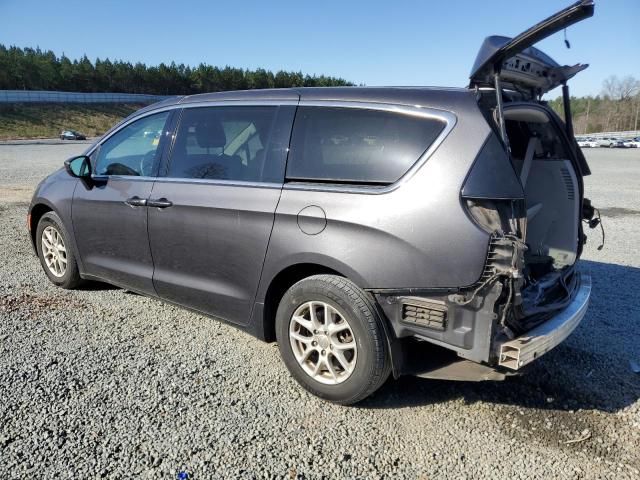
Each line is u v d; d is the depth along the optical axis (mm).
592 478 2549
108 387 3242
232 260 3455
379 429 2908
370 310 2861
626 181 17812
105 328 4164
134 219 4078
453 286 2654
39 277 5457
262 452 2672
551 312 3021
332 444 2758
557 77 3459
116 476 2457
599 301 5145
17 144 43219
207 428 2855
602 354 3947
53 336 3975
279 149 3336
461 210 2654
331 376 3107
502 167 2680
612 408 3191
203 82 113312
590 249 7410
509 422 3016
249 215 3320
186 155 3857
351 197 2953
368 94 3125
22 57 99562
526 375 3586
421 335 2789
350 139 3078
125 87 108250
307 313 3189
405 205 2775
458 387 3398
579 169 3719
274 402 3141
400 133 2922
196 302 3795
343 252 2914
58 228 4895
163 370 3488
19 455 2580
